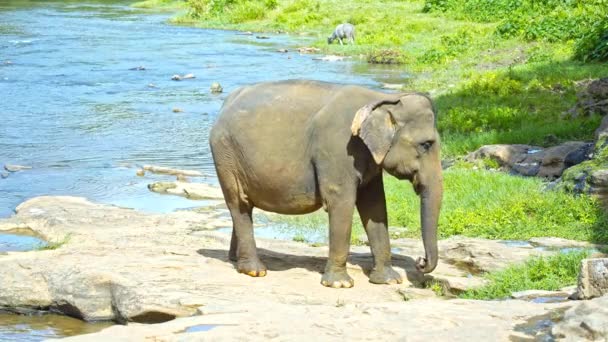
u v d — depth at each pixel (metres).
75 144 19.30
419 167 8.91
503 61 28.83
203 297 8.47
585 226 11.23
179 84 28.06
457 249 10.52
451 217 12.00
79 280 9.18
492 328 6.83
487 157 15.48
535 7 36.34
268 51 36.12
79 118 22.34
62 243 11.34
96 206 13.56
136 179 16.09
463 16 40.66
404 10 44.28
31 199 14.09
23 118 22.25
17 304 9.32
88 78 28.94
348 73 29.86
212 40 40.00
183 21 47.72
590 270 7.71
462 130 18.45
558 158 14.19
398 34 38.19
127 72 30.34
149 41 39.34
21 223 12.54
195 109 23.81
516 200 12.25
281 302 8.50
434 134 8.92
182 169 16.95
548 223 11.46
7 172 16.62
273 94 9.33
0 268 9.62
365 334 6.88
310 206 9.25
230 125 9.42
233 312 7.76
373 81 27.89
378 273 9.38
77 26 44.88
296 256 10.39
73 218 12.62
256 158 9.23
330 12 45.44
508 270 9.23
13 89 26.61
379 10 44.53
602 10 32.31
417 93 9.05
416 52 33.59
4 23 45.12
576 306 6.68
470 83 23.72
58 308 9.28
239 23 46.12
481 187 13.32
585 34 27.12
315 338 6.80
